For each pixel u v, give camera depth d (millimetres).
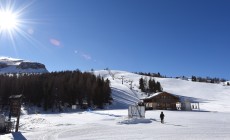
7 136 23141
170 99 89250
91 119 45594
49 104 99500
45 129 30234
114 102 117938
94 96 109250
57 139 21219
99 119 44781
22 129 32531
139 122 36062
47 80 112500
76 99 109125
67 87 108688
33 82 108188
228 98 158625
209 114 55375
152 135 23156
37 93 104438
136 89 167000
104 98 111500
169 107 88188
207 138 20844
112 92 135875
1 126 29234
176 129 28062
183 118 43969
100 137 22172
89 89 110625
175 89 193750
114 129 28531
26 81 110062
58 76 129750
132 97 138375
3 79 107562
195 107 94125
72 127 31219
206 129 27844
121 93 140500
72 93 108188
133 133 24797
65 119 46062
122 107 111500
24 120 46094
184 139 20406
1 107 95750
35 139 21391
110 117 48250
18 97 29781
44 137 22484
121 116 49406
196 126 31328
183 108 80812
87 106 107812
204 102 132750
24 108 94750
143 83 174625
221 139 20156
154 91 165000
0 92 100875
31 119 47469
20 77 119812
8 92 101125
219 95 171875
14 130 31328
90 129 28641
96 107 107438
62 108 101500
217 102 132250
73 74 136125
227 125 32469
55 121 42562
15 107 30016
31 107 98438
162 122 35938
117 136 22703
